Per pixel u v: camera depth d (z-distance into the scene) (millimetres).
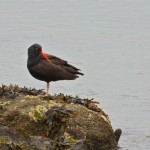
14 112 12383
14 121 12266
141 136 14680
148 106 17344
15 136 10719
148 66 21609
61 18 29719
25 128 12188
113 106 17359
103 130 12750
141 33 26859
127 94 18531
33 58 14469
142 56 22938
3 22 28656
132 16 30234
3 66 21234
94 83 19641
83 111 12836
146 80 20000
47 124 12234
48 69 14281
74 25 28312
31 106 12648
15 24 28281
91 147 12414
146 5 32688
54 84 19391
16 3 32906
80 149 11242
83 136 12312
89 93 18609
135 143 14039
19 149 10375
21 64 21531
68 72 14484
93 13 30797
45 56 14547
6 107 12680
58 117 12297
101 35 26438
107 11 31250
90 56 22906
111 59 22500
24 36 25984
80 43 24938
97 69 21203
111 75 20562
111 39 25688
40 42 25109
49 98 13219
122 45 24641
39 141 10805
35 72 14414
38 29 27406
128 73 20781
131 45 24656
